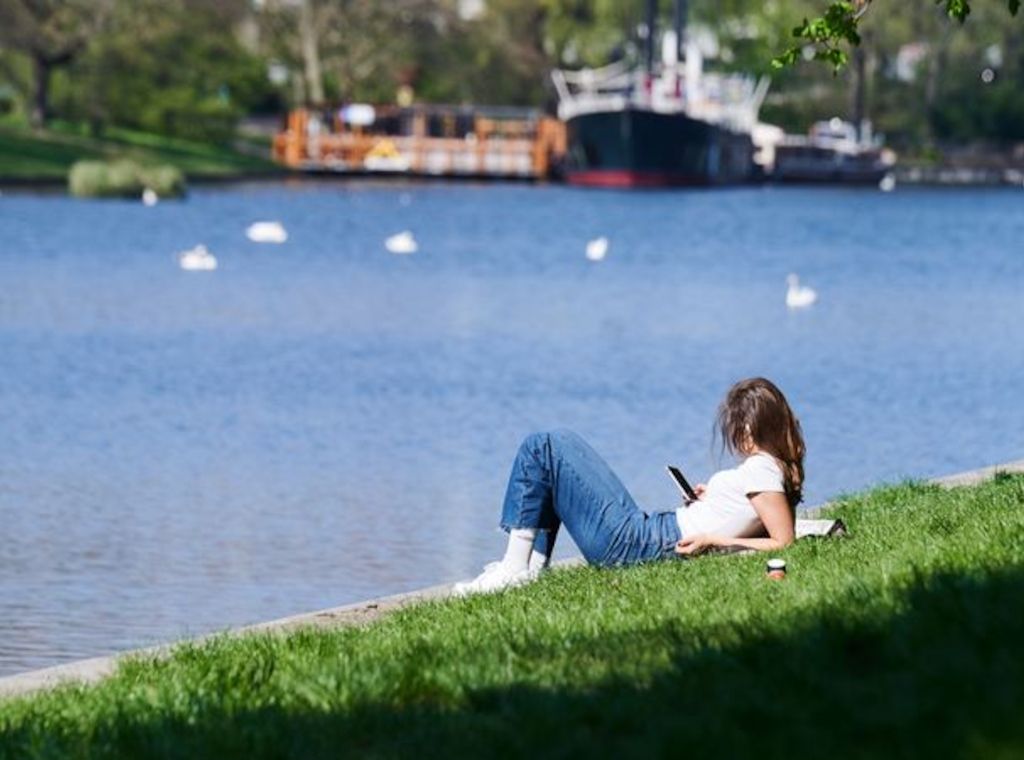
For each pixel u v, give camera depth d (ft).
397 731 47.60
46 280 349.61
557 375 230.48
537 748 43.11
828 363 244.83
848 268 418.31
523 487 78.33
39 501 143.43
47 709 56.08
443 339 270.26
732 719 41.88
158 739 48.55
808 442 177.37
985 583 55.42
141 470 159.02
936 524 82.38
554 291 356.59
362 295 340.39
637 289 362.74
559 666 52.49
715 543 76.13
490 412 198.18
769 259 443.73
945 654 45.14
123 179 588.50
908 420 192.75
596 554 77.66
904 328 291.58
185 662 63.21
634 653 53.57
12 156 627.05
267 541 128.98
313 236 484.33
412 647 59.21
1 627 101.65
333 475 158.10
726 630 55.83
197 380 219.41
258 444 174.50
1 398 202.59
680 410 200.85
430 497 147.64
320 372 229.66
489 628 63.67
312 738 47.73
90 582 114.11
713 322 301.22
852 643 49.16
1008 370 236.43
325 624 76.54
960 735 37.14
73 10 647.56
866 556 71.82
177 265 391.45
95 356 240.12
